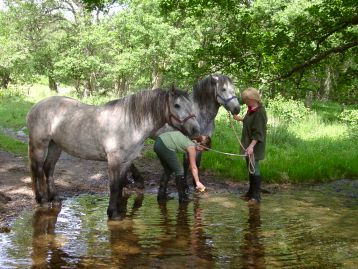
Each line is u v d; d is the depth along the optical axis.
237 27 12.35
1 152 10.70
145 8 28.88
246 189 8.30
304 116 18.12
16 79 38.62
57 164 9.84
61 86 49.19
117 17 30.06
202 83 7.61
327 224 5.89
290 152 11.79
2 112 22.00
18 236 5.25
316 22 11.86
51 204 6.82
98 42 30.73
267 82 11.96
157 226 5.75
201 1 12.48
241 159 10.27
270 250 4.83
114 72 31.70
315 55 11.75
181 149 6.90
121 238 5.22
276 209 6.74
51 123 6.48
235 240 5.18
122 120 5.98
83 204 6.98
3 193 7.13
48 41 37.50
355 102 26.83
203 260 4.52
